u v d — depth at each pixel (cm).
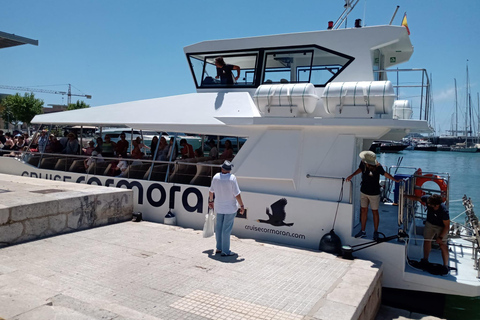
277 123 661
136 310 396
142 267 527
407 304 590
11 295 373
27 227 621
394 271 590
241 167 712
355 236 623
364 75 680
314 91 671
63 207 675
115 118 868
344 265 559
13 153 1146
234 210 591
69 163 957
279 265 554
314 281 495
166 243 643
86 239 650
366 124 602
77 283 463
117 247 612
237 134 736
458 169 3650
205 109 782
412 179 692
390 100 593
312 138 675
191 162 860
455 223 751
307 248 648
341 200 644
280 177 678
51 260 540
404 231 616
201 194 754
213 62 819
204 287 466
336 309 409
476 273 580
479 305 630
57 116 943
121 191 786
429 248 599
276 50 750
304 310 409
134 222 786
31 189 767
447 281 555
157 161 816
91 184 905
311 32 714
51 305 361
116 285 462
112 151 974
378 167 618
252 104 744
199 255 587
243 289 464
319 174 663
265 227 693
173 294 443
